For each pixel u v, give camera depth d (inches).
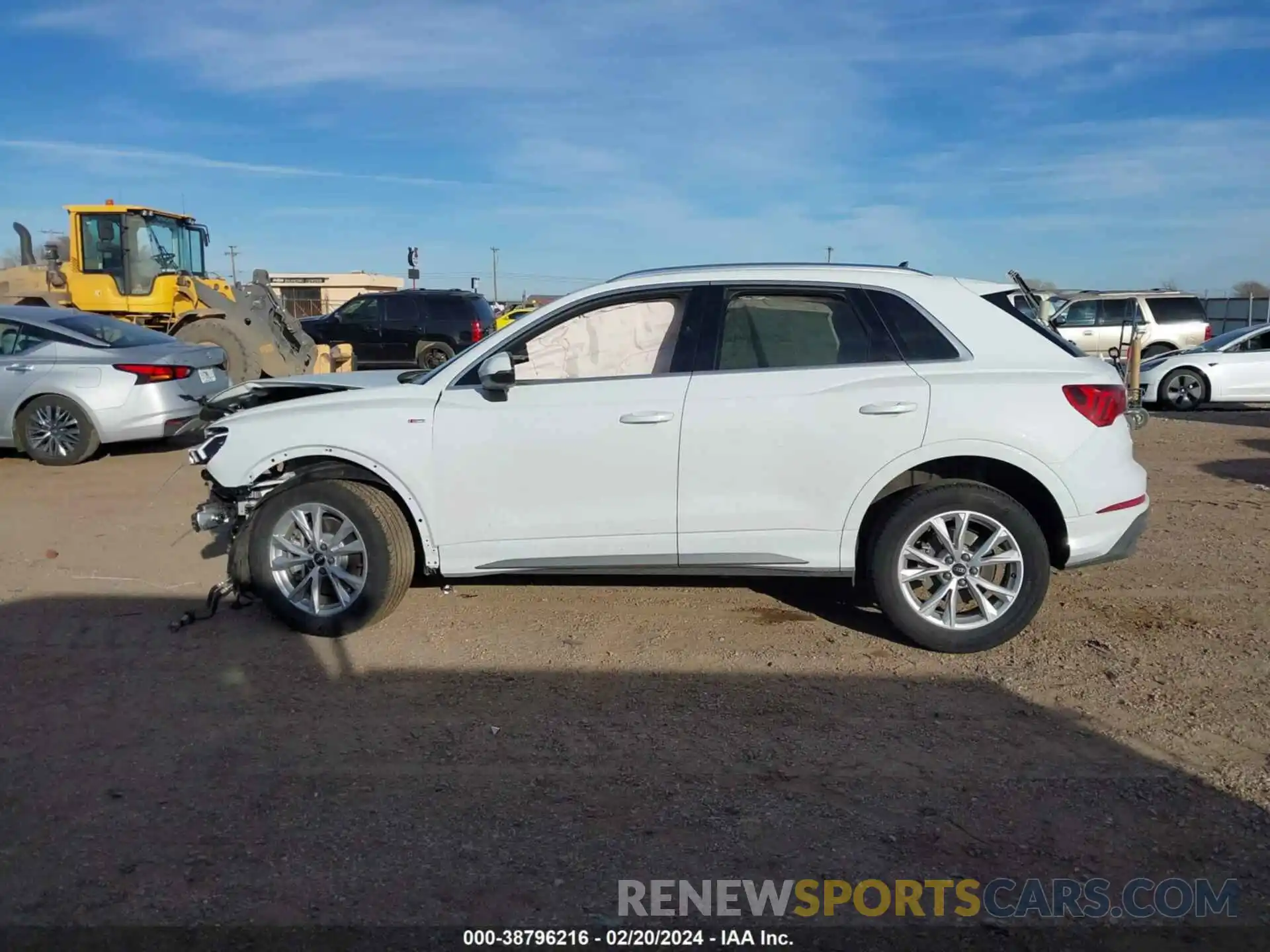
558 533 201.8
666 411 196.1
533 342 209.8
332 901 123.0
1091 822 138.8
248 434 211.3
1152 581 243.1
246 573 223.1
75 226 608.7
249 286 639.8
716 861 130.7
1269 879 126.0
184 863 131.1
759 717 172.6
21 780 152.7
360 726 170.7
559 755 159.6
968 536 196.2
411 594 239.8
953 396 190.2
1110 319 869.2
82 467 410.0
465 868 129.6
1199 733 164.1
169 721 172.9
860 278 200.8
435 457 203.0
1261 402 645.3
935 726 168.2
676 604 231.6
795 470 194.2
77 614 227.6
